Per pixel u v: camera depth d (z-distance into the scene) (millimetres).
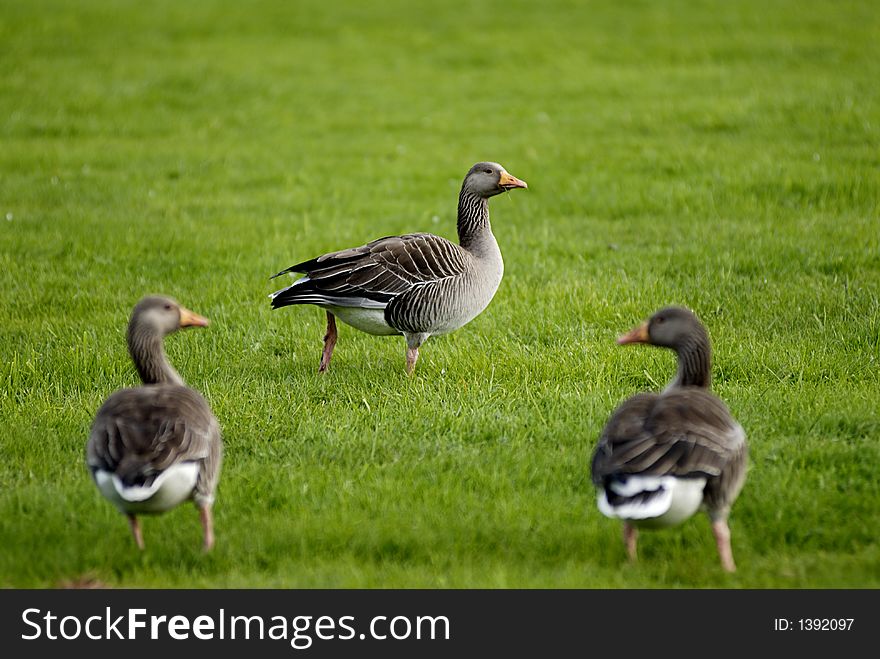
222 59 37750
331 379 12789
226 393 12094
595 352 13125
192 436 8055
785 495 9336
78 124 28797
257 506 9492
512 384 12344
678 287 15695
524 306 15070
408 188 23266
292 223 20266
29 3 46312
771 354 12812
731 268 16438
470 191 13727
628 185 22125
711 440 7809
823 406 11164
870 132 24656
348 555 8594
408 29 43469
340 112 31125
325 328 14812
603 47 38375
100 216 20484
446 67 37031
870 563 8180
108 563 8508
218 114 30656
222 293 16125
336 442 10781
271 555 8664
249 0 50375
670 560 8586
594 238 18875
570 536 8820
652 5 45594
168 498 7898
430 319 12719
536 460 10352
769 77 31766
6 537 8797
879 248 16969
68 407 11773
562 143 26516
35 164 24719
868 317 13891
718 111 27719
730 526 8945
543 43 39688
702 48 36625
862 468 9789
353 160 25750
